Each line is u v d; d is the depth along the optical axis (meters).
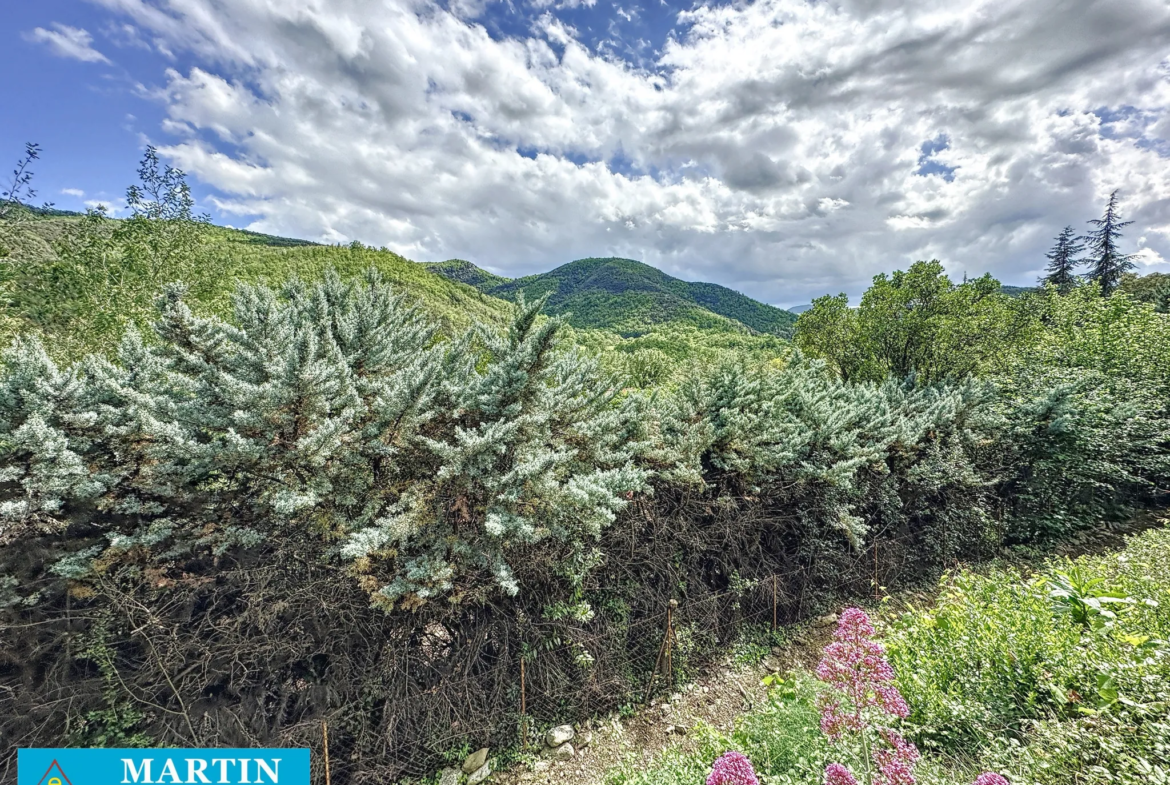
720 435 5.44
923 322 11.20
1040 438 7.47
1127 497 8.07
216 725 3.06
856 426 6.71
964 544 7.10
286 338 3.69
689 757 3.21
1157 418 8.10
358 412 3.67
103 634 2.97
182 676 3.01
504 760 3.71
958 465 6.97
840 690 2.50
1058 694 2.64
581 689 4.08
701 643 4.86
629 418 5.21
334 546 3.36
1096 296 11.80
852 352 12.69
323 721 3.15
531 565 3.87
